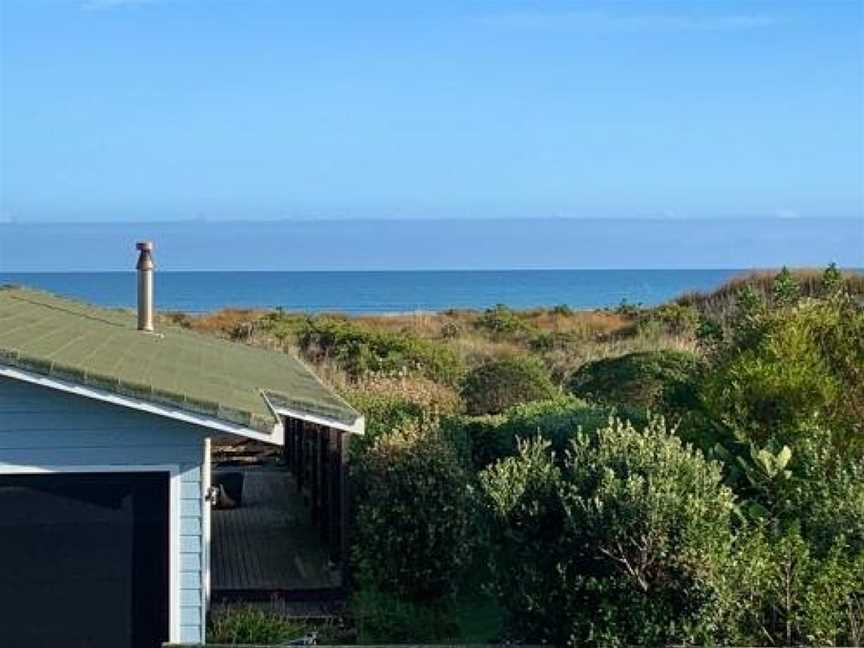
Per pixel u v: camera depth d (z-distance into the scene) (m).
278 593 12.53
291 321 38.78
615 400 17.81
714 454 10.20
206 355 14.80
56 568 9.70
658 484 8.20
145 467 9.73
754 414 10.71
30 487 9.69
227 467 22.83
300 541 15.38
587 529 8.15
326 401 12.17
